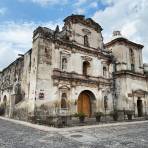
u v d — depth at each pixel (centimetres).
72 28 3209
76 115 2573
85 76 3152
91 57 3362
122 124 2325
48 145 1112
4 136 1389
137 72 3775
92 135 1478
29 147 1054
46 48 2780
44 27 2859
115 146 1091
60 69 2869
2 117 3441
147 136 1442
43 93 2591
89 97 3291
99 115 2702
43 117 2514
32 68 2759
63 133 1570
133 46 3959
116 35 4125
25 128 1856
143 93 3734
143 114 3622
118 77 3569
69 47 3073
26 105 2761
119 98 3466
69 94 2895
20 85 3388
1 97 4378
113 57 3750
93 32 3538
